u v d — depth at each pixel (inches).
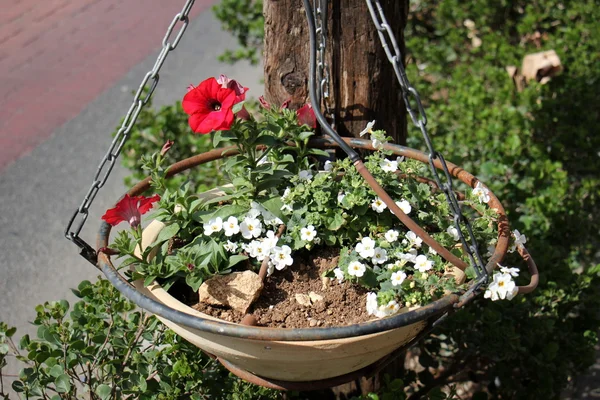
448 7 197.3
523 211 128.0
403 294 65.0
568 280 108.5
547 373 100.8
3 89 232.8
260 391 85.0
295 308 68.2
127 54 257.6
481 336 99.6
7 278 153.1
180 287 71.8
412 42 183.3
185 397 83.4
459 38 187.5
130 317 88.6
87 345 86.2
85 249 69.7
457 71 171.3
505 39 183.8
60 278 153.7
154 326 86.0
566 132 145.3
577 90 154.6
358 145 81.8
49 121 216.2
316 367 61.8
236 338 59.1
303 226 71.5
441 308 57.2
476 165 136.5
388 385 87.9
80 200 180.7
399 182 75.4
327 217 71.4
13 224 171.0
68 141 206.4
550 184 131.9
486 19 199.2
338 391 98.4
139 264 69.2
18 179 188.9
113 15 289.1
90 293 88.4
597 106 156.9
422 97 161.8
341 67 84.4
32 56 254.4
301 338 53.9
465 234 70.9
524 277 103.1
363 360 63.2
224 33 272.8
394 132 92.5
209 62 249.1
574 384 118.6
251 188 71.7
